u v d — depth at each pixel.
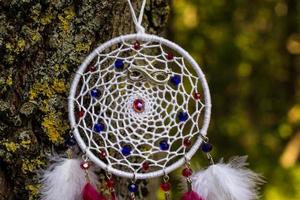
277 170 1.99
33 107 0.96
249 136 2.06
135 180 1.01
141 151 0.96
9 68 0.96
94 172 0.97
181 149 1.00
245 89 2.11
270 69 2.14
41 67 0.96
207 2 1.97
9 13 0.95
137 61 1.00
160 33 1.08
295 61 2.21
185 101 0.95
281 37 2.15
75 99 0.94
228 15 2.03
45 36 0.97
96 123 0.94
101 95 0.95
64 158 0.94
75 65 0.97
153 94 0.96
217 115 2.05
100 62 0.94
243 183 0.96
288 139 2.12
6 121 0.95
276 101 2.15
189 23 1.95
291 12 2.13
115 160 0.95
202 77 0.95
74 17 0.98
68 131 0.97
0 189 0.96
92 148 0.94
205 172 0.96
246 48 2.07
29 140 0.96
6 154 0.95
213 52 2.01
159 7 1.07
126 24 1.02
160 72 0.95
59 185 0.92
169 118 0.96
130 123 0.95
